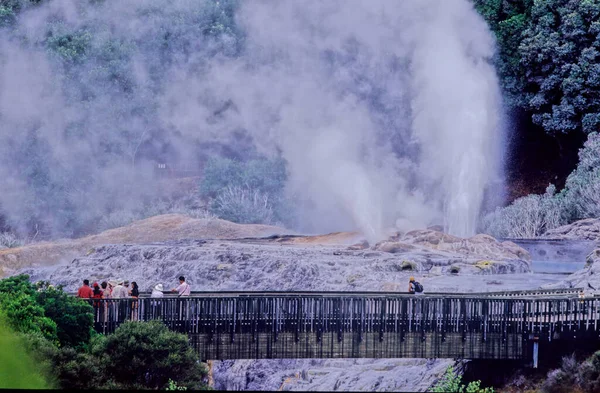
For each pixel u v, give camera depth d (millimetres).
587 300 124812
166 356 112438
